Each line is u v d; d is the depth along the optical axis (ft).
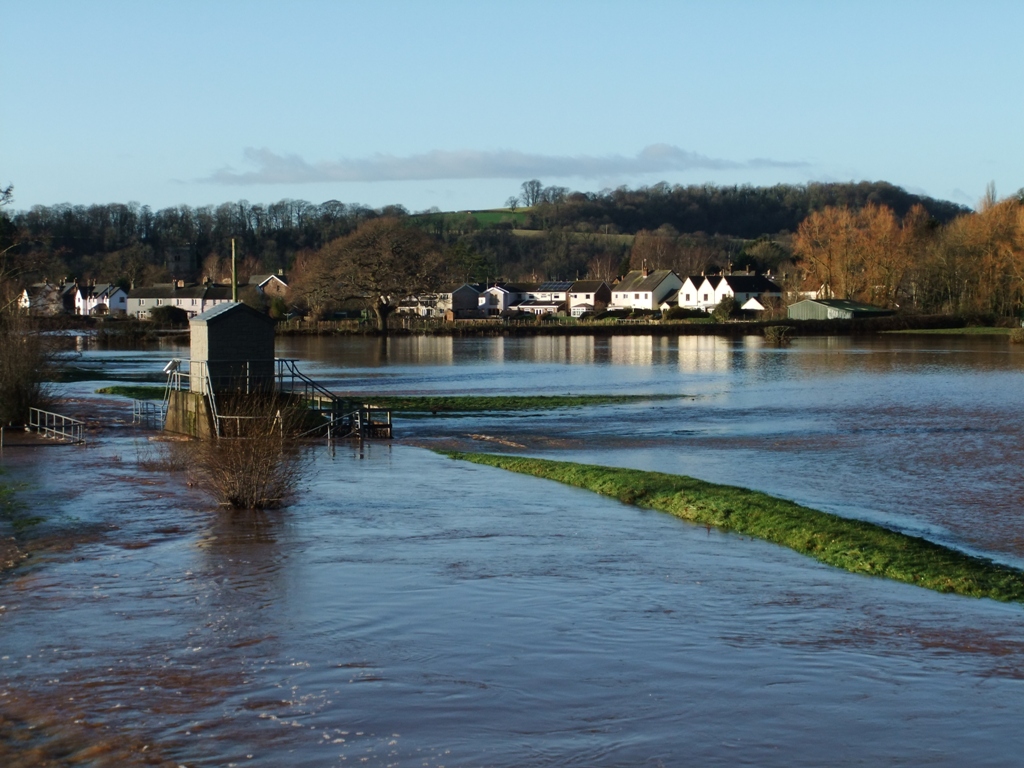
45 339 153.28
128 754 34.71
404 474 97.04
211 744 35.50
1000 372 224.12
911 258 474.90
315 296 429.79
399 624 49.47
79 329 398.42
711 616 51.52
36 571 59.57
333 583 57.00
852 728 37.09
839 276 481.87
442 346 341.21
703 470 99.35
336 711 38.40
